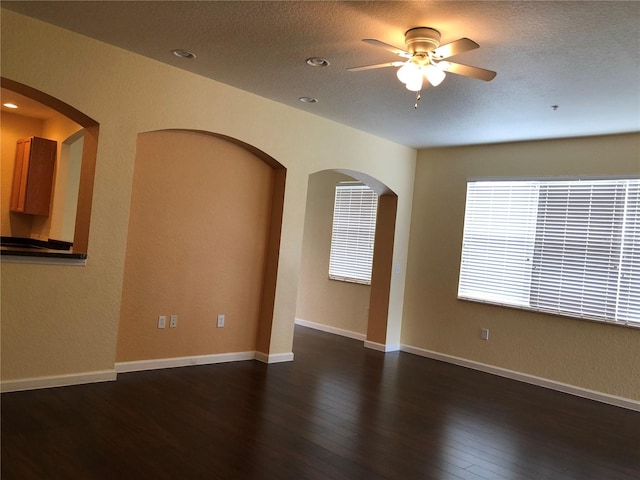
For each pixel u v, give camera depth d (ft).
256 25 10.61
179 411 11.78
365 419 12.51
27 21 11.18
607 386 16.10
